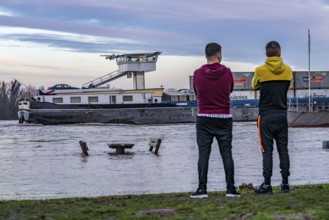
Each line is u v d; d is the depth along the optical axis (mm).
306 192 8438
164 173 18969
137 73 87562
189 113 80938
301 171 18984
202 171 8156
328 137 43156
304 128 60688
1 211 7344
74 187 15180
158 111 79688
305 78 91250
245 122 85938
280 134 8414
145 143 38000
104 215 6898
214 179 16688
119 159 25297
